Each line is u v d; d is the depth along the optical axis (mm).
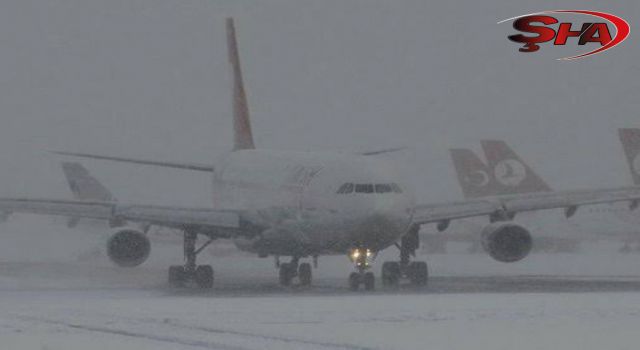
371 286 129375
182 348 64250
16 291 127062
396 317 84188
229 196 153750
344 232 124750
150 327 76438
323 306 95562
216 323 79312
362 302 100938
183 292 126375
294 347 65438
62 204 135750
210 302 102000
